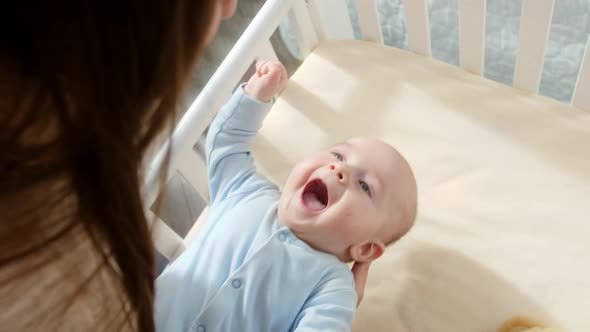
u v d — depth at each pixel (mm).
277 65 848
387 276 858
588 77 838
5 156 297
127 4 291
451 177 905
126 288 416
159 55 317
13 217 329
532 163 878
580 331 759
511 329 770
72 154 318
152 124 351
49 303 485
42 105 297
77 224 358
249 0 1325
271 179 959
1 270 378
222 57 1312
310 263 757
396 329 821
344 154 795
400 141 946
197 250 791
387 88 989
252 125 857
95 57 296
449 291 827
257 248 757
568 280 793
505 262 825
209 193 964
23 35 279
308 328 704
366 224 759
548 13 781
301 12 993
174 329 729
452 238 858
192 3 324
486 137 914
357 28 1204
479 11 847
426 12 925
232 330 721
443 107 950
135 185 349
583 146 870
